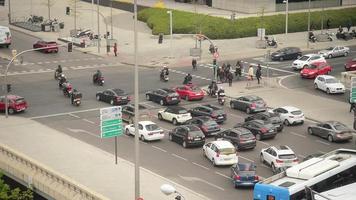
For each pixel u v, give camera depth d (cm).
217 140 11994
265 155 11400
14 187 10881
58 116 14575
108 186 10219
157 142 12875
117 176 10744
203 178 10856
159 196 9825
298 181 8094
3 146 10925
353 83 13838
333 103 15438
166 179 10738
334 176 8225
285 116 13825
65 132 13400
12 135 13112
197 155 12088
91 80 17788
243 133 12275
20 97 14962
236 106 15000
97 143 12681
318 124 13075
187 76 17000
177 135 12712
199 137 12462
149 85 17150
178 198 7262
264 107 14662
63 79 16762
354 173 8425
